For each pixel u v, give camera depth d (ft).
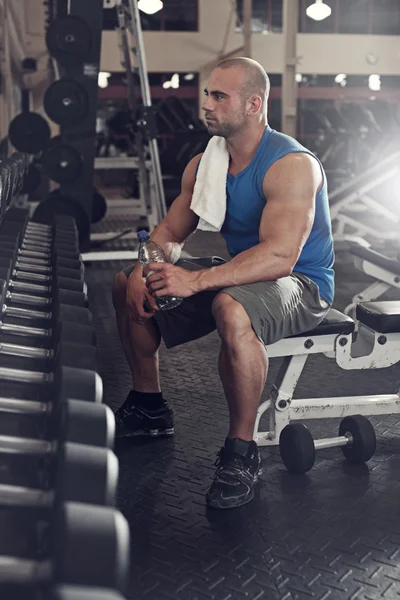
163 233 7.20
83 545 2.69
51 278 7.65
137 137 19.01
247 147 6.41
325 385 8.95
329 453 6.96
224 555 5.23
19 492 3.40
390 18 45.85
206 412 8.04
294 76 23.76
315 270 6.64
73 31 15.53
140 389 7.29
